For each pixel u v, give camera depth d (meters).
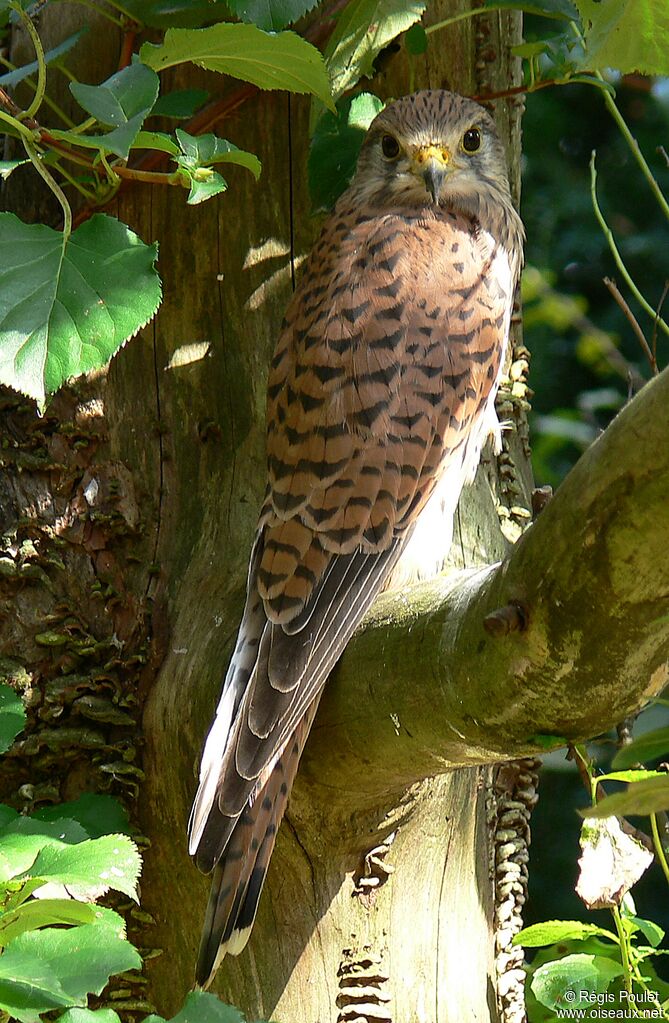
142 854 6.10
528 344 12.03
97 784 6.10
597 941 6.83
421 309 6.54
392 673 5.02
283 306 6.74
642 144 12.33
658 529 3.92
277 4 5.53
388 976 5.98
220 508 6.48
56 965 4.54
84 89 5.13
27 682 6.12
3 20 6.52
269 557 5.81
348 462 6.06
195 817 4.98
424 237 6.86
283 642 5.42
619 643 4.18
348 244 6.74
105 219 5.20
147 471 6.56
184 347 6.68
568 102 12.37
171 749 6.00
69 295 5.03
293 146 6.78
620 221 12.25
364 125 6.77
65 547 6.34
